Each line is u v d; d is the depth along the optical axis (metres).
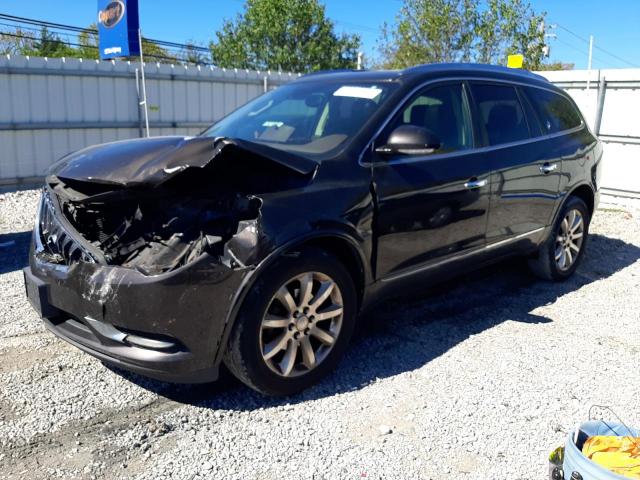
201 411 3.38
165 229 3.23
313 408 3.43
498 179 4.71
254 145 3.22
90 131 13.09
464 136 4.57
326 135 3.96
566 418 3.42
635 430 2.85
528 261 5.89
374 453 3.03
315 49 34.09
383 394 3.61
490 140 4.77
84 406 3.39
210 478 2.80
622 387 3.81
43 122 12.35
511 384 3.78
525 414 3.44
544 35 22.48
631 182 10.47
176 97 14.40
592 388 3.78
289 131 4.24
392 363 4.02
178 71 14.29
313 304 3.50
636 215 9.55
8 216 8.80
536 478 2.90
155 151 3.34
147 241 3.26
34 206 9.59
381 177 3.82
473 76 4.86
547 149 5.32
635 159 10.38
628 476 2.38
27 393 3.50
